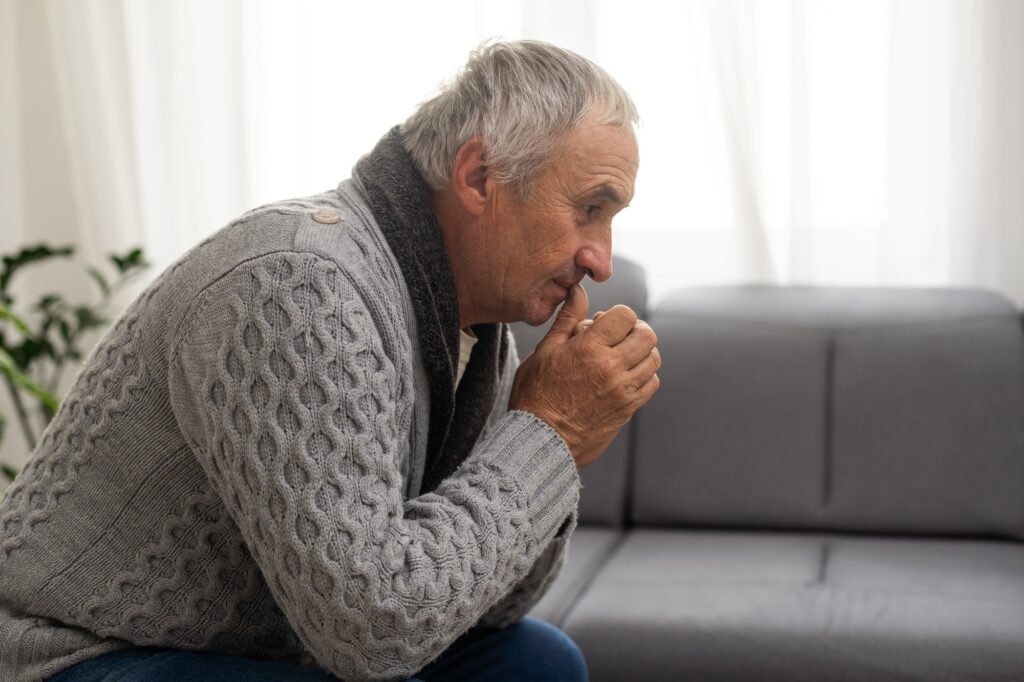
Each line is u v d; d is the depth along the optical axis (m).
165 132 3.08
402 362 1.10
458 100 1.16
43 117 3.25
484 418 1.30
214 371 1.01
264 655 1.20
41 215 3.29
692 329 2.52
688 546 2.28
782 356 2.45
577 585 2.08
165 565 1.11
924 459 2.32
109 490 1.10
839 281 2.77
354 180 1.20
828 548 2.24
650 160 2.83
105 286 2.84
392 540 0.98
